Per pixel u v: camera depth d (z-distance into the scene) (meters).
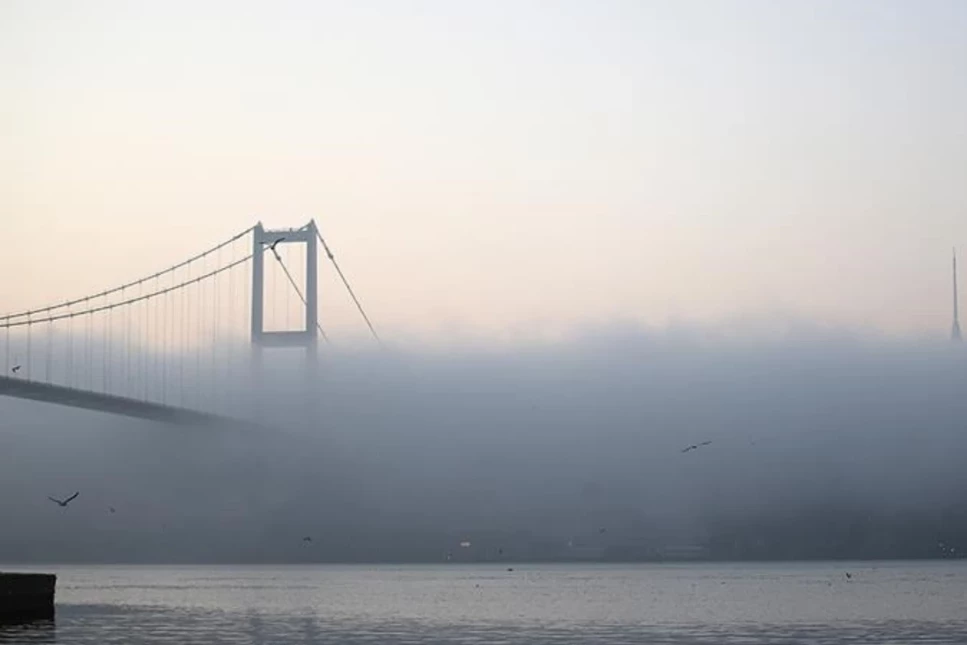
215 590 178.00
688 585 190.38
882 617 113.62
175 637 93.50
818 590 168.12
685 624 106.50
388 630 101.19
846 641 89.81
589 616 117.56
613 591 170.88
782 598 147.88
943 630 98.56
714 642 89.81
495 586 191.38
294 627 104.06
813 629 100.25
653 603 138.50
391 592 171.75
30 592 106.50
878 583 191.38
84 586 194.50
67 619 111.62
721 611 123.62
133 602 142.75
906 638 91.81
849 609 125.38
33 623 104.31
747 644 88.12
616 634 96.88
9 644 87.19
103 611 124.75
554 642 90.56
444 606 134.62
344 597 156.38
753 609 126.75
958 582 193.75
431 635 96.62
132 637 93.12
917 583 190.75
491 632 99.12
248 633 97.75
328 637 94.62
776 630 99.50
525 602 143.12
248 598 153.50
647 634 96.69
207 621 110.44
